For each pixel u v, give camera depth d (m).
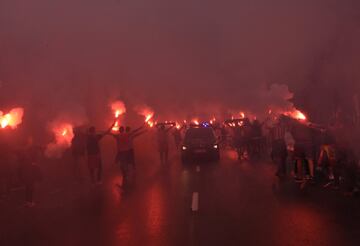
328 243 5.59
